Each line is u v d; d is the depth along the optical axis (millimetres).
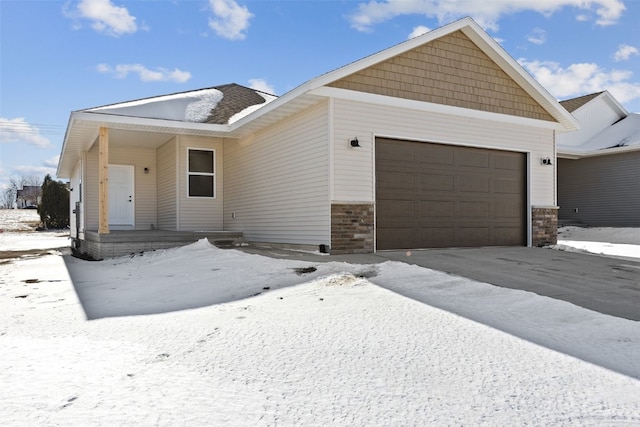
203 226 13070
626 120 21094
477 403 2736
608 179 18938
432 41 10141
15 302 5707
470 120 10648
